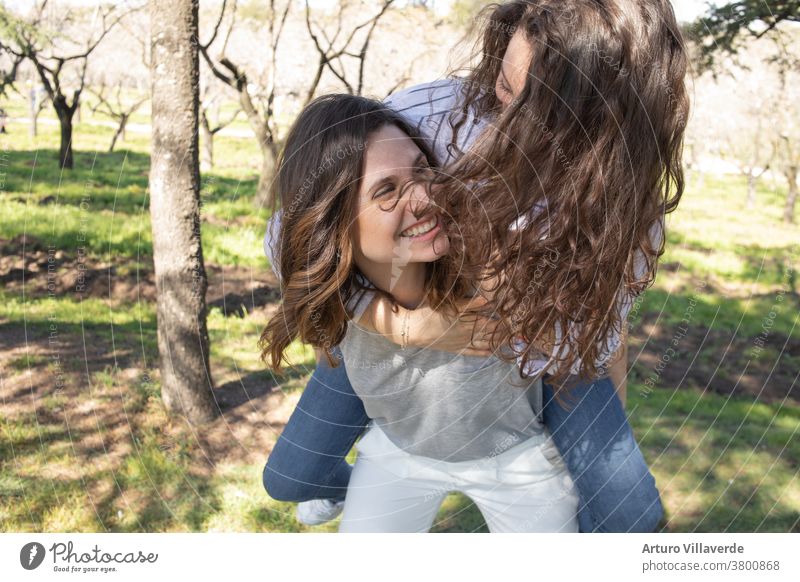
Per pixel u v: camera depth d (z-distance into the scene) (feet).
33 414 6.46
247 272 9.41
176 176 6.22
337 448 4.55
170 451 6.12
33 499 5.49
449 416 4.05
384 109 3.35
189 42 5.98
